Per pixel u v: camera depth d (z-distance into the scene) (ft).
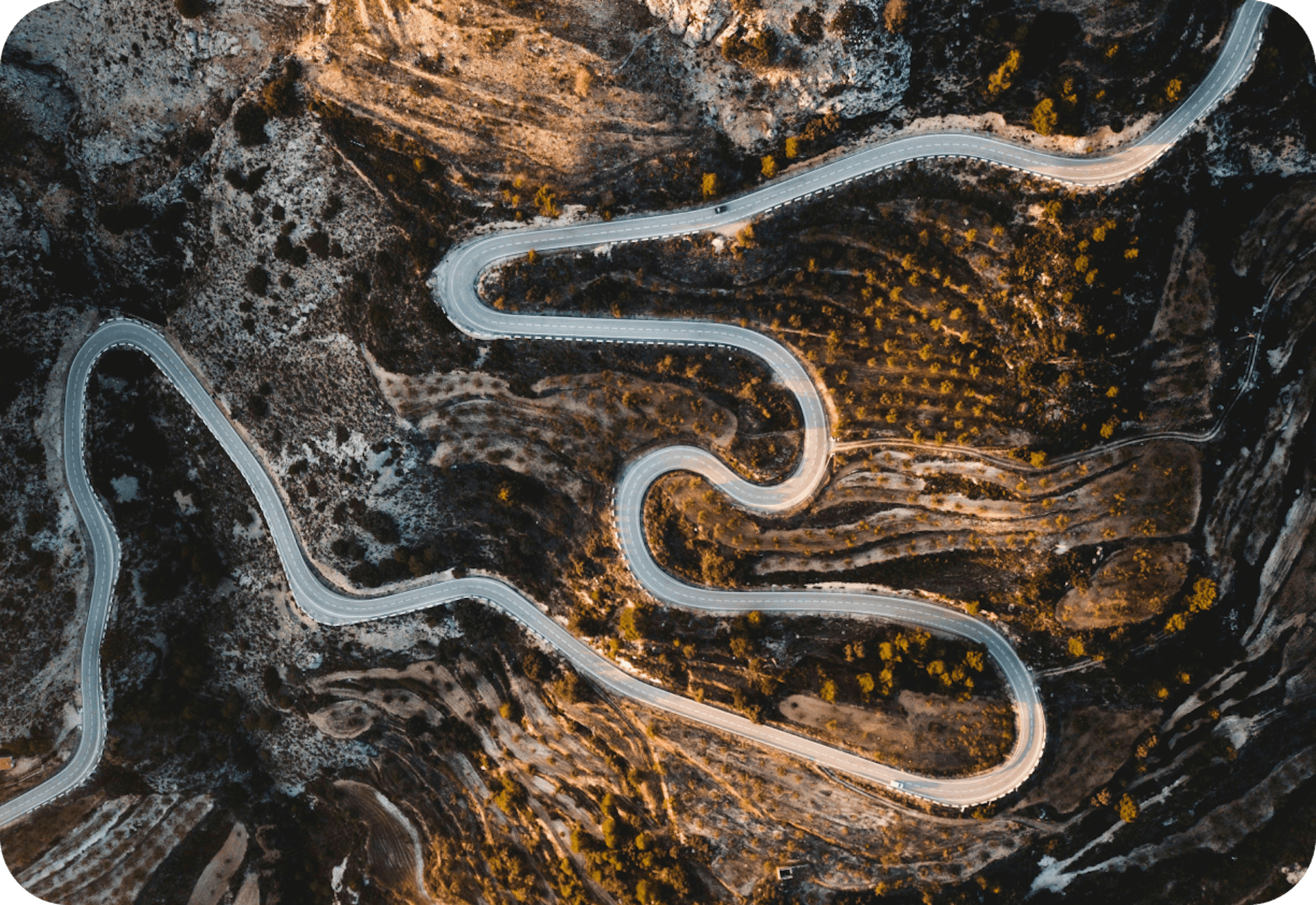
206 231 274.98
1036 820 250.78
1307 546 245.45
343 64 248.93
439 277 257.34
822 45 226.58
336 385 273.95
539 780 288.51
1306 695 249.14
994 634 254.47
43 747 286.66
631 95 239.71
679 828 269.44
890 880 254.47
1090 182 229.66
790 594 264.31
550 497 276.21
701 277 254.06
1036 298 235.61
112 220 274.57
